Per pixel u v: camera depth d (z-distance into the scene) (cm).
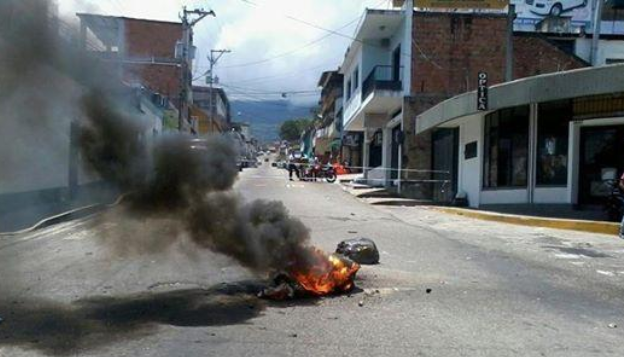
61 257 987
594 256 1089
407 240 1265
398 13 2830
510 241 1277
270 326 605
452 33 2772
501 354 532
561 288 816
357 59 3494
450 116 2097
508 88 1759
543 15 4019
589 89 1536
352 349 538
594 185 1706
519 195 1883
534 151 1834
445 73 2767
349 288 761
